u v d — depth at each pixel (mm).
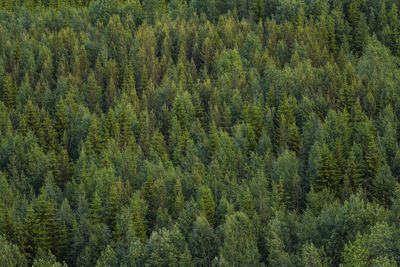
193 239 65000
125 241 68750
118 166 91875
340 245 60844
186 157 93438
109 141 97688
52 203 73500
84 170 87500
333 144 91812
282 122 98812
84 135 105938
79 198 76188
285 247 62656
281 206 74312
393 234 57406
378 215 63281
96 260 65188
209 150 97625
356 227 62125
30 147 99125
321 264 56656
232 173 88375
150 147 98875
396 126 96812
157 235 64250
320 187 80562
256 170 87500
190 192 82750
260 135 104562
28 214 70250
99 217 74750
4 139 101375
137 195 76062
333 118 98500
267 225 66875
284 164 84125
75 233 69500
